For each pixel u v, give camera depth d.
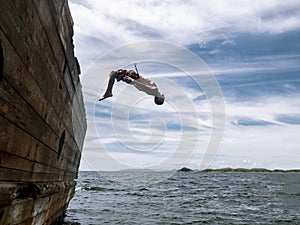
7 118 3.11
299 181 64.62
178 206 19.75
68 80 5.89
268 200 24.08
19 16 3.07
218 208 18.98
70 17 5.16
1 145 3.07
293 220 14.61
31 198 4.16
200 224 13.34
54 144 5.69
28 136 3.92
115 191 33.91
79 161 11.39
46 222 6.43
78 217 14.43
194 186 45.50
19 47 3.15
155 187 42.00
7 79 2.96
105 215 15.31
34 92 3.87
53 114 5.14
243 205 20.72
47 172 5.55
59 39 4.70
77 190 34.44
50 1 3.99
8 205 3.36
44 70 4.17
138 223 13.22
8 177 3.45
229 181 66.06
